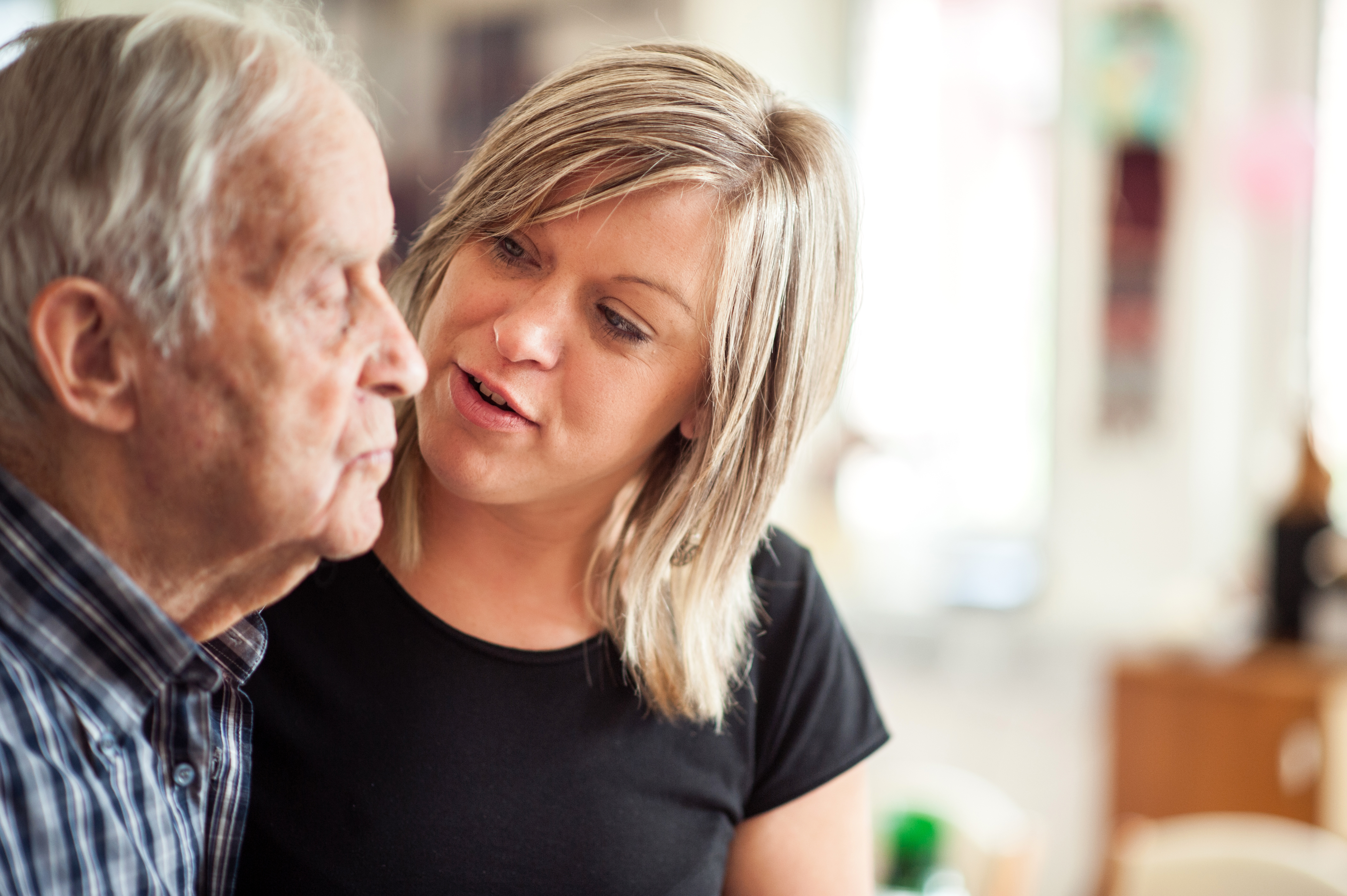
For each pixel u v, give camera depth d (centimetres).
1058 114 452
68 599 71
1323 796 290
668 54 97
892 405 483
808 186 98
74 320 67
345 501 75
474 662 100
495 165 95
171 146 66
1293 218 427
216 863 91
